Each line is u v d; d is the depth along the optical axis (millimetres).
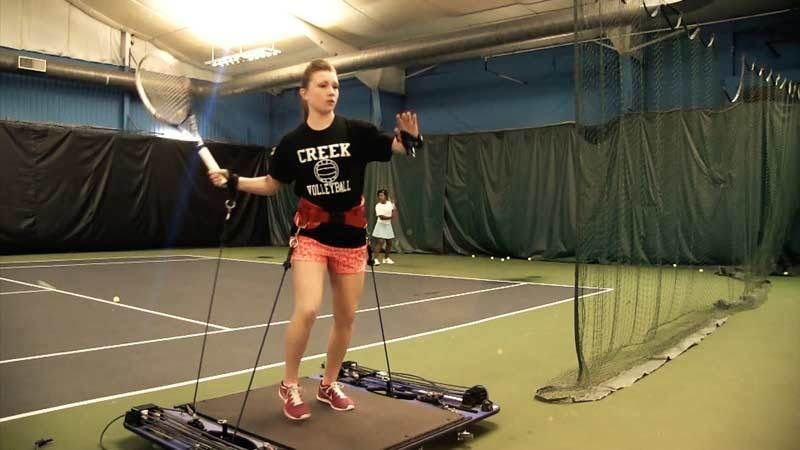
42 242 15391
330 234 3348
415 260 14414
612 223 5305
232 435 3201
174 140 17531
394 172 16656
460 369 4906
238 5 14328
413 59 14070
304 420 3406
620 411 3920
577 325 4344
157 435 3234
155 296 8594
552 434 3527
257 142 20219
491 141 15125
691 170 9008
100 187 16266
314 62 3305
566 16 11930
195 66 18625
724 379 4621
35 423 3693
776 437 3457
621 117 5227
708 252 9633
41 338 5949
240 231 18953
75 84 16453
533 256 14484
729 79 12234
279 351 5492
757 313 7367
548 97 15523
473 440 3439
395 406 3641
